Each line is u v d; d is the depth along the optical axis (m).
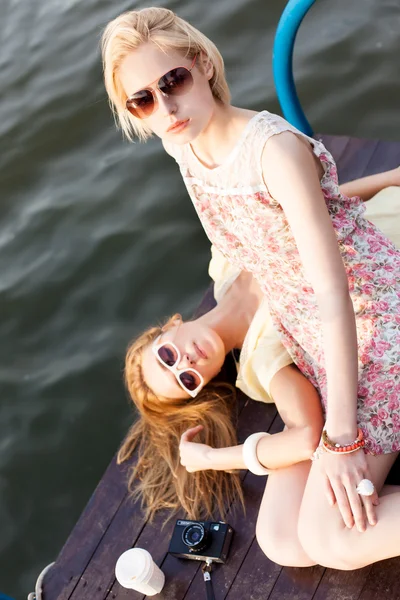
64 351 4.04
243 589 2.23
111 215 4.47
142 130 1.89
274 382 2.34
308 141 1.75
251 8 5.21
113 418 3.78
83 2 6.00
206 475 2.51
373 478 1.90
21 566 3.49
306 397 2.24
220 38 5.12
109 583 2.43
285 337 2.21
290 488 2.19
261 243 1.90
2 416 3.92
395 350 1.95
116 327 4.02
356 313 1.98
